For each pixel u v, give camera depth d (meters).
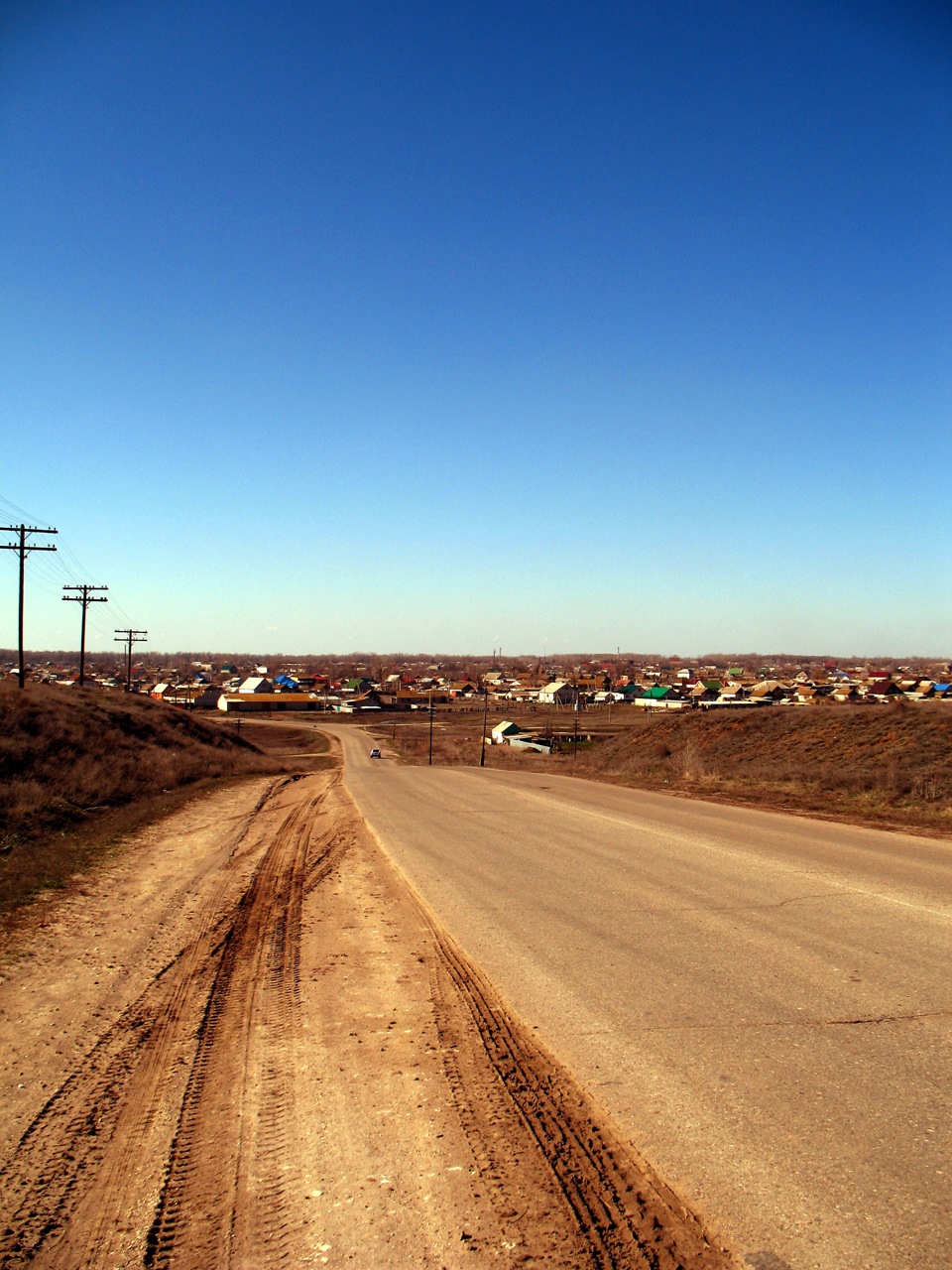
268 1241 3.53
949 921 7.88
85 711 37.62
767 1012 5.69
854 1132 4.07
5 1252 3.56
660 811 17.09
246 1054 5.67
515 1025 5.75
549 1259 3.29
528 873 10.88
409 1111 4.63
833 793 19.25
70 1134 4.65
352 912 9.75
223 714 134.12
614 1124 4.26
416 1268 3.29
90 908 10.57
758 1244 3.27
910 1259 3.13
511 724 86.44
